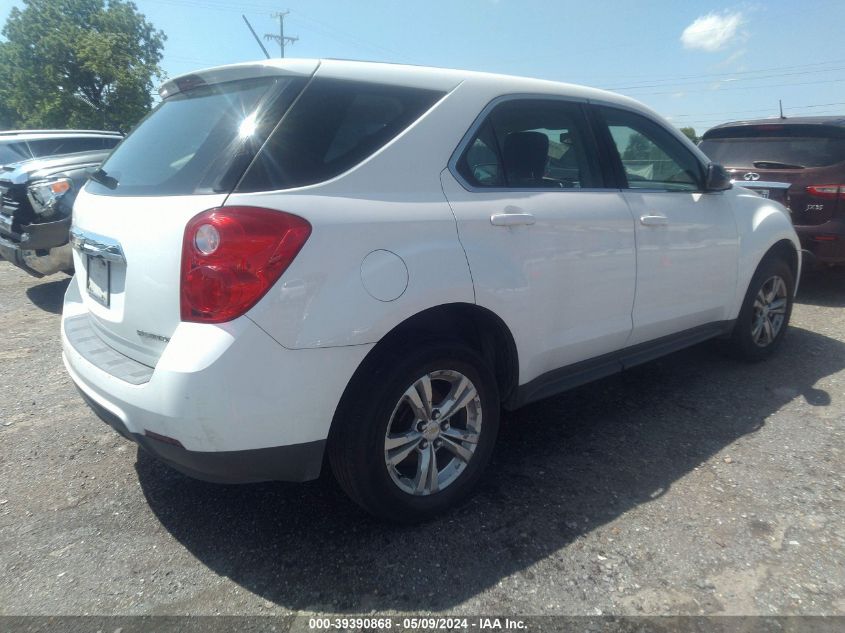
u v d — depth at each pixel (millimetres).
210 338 1994
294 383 2086
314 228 2107
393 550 2443
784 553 2416
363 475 2348
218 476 2150
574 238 2930
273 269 2027
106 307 2523
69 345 2670
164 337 2158
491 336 2785
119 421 2230
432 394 2615
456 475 2674
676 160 3723
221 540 2514
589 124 3248
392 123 2477
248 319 2006
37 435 3402
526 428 3502
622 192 3293
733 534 2531
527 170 2908
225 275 1992
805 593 2205
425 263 2357
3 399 3877
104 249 2438
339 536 2533
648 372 4355
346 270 2160
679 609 2137
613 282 3164
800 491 2838
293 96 2283
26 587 2242
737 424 3535
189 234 2045
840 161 5836
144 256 2193
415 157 2484
